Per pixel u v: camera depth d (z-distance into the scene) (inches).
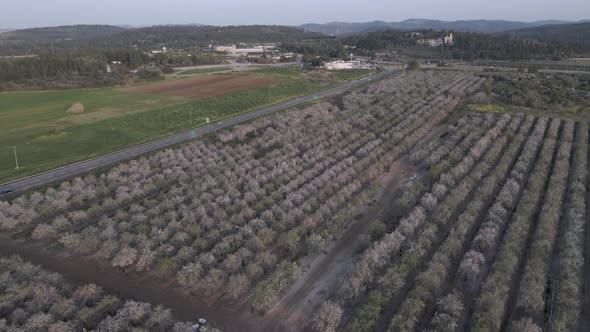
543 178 4210.1
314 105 7480.3
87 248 3120.1
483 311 2410.2
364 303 2613.2
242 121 6820.9
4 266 2864.2
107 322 2346.2
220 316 2559.1
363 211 3890.3
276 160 4852.4
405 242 3198.8
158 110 7613.2
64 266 3038.9
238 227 3457.2
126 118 7037.4
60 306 2439.7
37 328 2304.4
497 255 2987.2
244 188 4173.2
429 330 2326.5
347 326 2459.4
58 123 6742.1
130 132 6250.0
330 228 3351.4
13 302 2507.4
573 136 5693.9
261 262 2933.1
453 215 3663.9
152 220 3481.8
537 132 5639.8
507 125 6122.1
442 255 2893.7
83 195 3983.8
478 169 4370.1
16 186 4279.0
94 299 2613.2
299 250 3248.0
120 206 3932.1
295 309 2628.0
